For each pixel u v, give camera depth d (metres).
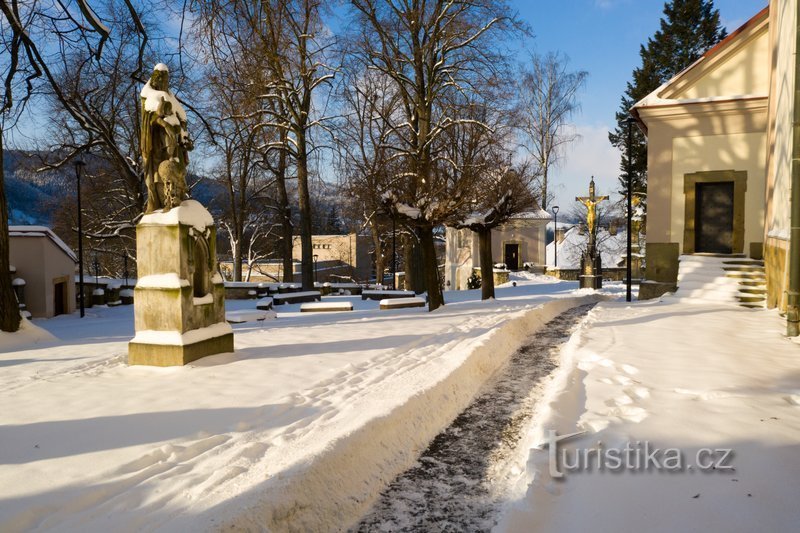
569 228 58.81
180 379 6.43
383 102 26.36
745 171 16.20
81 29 12.51
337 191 27.28
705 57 16.42
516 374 7.12
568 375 6.37
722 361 6.97
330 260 63.84
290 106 25.48
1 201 11.81
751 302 14.44
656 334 9.48
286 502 3.04
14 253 22.38
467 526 3.16
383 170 19.19
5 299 11.72
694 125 16.73
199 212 7.88
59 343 11.77
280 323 14.34
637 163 40.62
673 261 17.17
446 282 47.38
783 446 3.88
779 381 5.86
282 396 5.54
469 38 21.91
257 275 56.31
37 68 14.09
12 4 12.73
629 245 17.56
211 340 7.80
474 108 21.50
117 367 7.37
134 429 4.50
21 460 3.79
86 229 34.06
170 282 7.27
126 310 26.50
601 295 21.47
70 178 30.61
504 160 19.03
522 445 4.46
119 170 29.30
